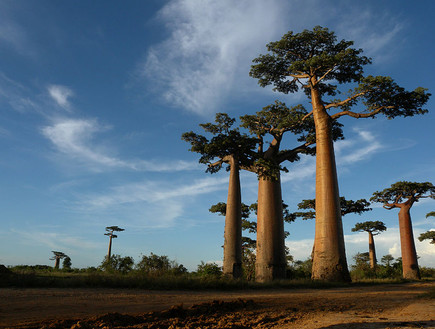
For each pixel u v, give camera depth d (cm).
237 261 2572
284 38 2681
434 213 4522
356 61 2428
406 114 2511
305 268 3300
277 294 1251
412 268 3794
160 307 741
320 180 2470
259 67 2838
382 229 5000
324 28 2597
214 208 3891
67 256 6106
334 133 3155
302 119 2900
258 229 2752
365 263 3941
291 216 3981
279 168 2630
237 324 513
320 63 2506
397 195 3988
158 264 1750
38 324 483
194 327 495
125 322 512
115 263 1967
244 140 2736
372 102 2448
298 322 538
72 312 621
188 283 1448
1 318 536
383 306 782
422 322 491
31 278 1157
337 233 2312
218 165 3108
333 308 746
